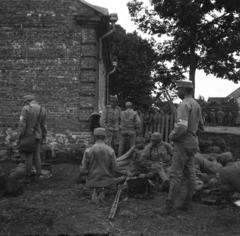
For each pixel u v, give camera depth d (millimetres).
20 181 7680
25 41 10602
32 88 10523
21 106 10516
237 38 18078
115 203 5891
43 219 5219
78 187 7316
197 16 17578
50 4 10617
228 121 21359
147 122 12102
